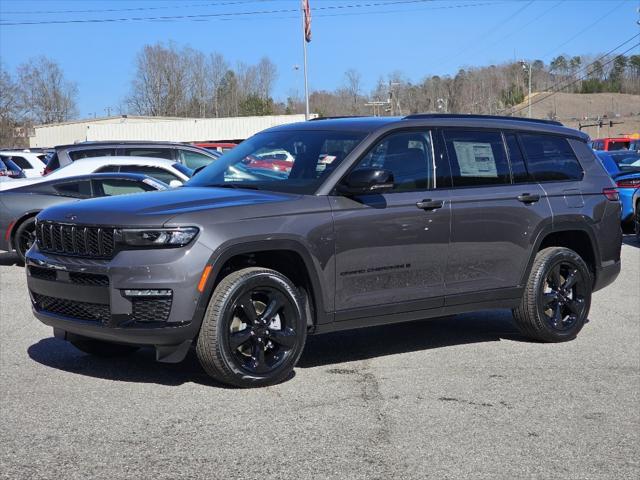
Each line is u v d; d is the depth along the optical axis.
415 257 6.12
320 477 4.05
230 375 5.34
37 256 5.60
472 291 6.51
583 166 7.43
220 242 5.21
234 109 91.69
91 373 5.85
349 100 87.75
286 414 4.98
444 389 5.61
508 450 4.50
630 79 134.38
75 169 12.62
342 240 5.74
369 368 6.14
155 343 5.16
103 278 5.21
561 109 121.12
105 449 4.36
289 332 5.55
